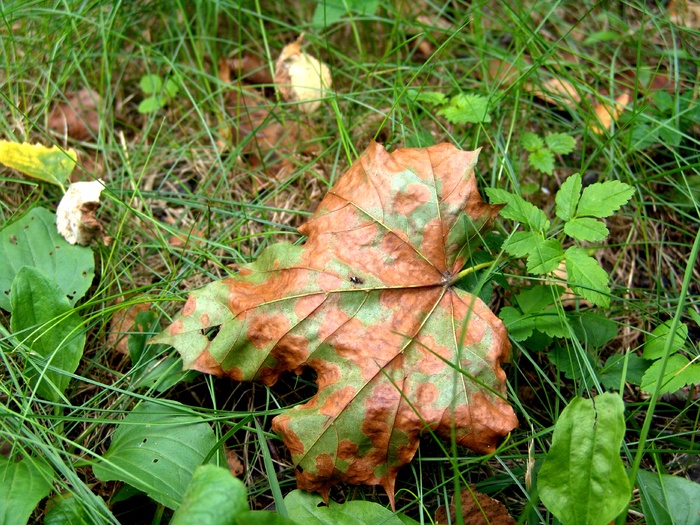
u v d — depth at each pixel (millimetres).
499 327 254
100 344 307
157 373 277
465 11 432
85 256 307
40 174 336
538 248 261
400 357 249
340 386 246
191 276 323
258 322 256
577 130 376
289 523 203
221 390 290
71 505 238
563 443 229
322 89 366
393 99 375
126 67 411
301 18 429
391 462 245
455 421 243
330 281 257
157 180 375
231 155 364
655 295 331
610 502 222
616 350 317
